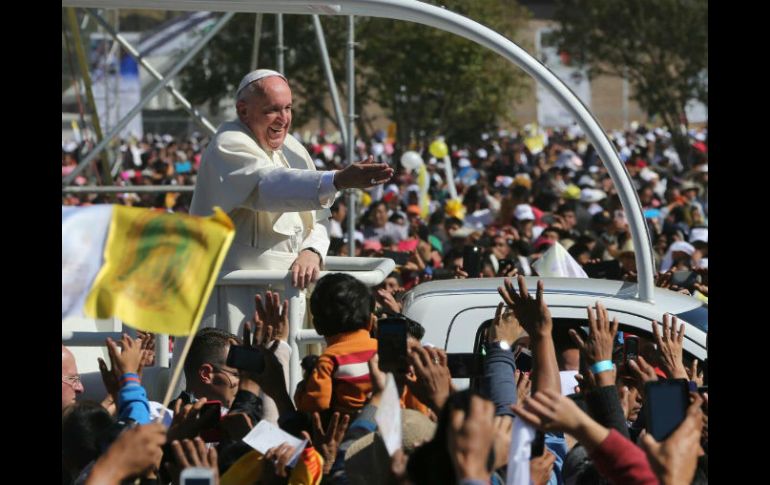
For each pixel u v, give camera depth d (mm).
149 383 16859
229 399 15047
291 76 95250
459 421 9641
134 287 10891
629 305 18109
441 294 18422
